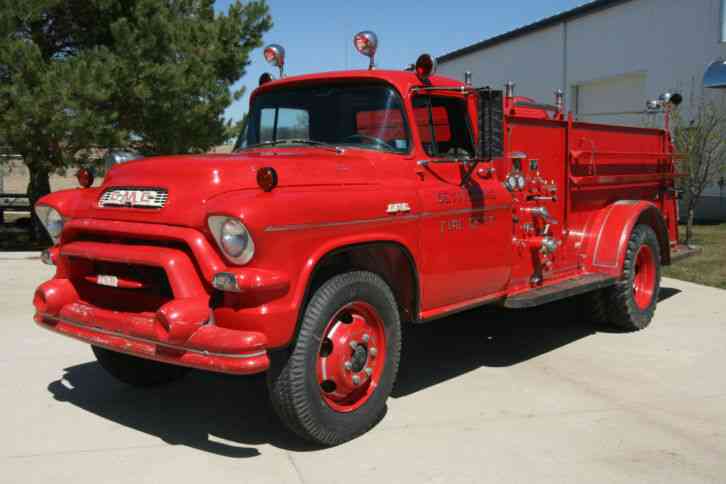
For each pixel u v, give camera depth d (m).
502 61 22.83
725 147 13.52
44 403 4.83
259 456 3.99
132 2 12.82
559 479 3.71
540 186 5.95
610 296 6.64
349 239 4.03
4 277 9.75
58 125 11.00
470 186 5.08
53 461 3.91
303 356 3.82
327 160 4.29
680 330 6.95
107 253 3.97
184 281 3.67
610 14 18.58
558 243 6.23
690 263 10.80
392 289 4.64
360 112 4.91
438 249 4.71
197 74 12.65
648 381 5.36
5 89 10.78
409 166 4.70
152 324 3.80
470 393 5.07
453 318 7.52
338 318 4.14
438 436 4.27
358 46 5.05
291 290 3.72
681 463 3.92
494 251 5.27
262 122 5.45
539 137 5.95
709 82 11.69
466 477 3.73
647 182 7.72
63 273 4.41
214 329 3.60
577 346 6.38
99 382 5.30
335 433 4.05
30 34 12.59
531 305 5.42
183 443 4.18
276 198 3.69
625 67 18.22
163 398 4.97
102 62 11.70
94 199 4.32
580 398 4.97
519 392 5.10
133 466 3.85
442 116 5.10
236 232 3.54
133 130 13.02
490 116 4.69
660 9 17.17
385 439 4.22
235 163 3.94
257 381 5.36
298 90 5.25
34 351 6.07
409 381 5.37
